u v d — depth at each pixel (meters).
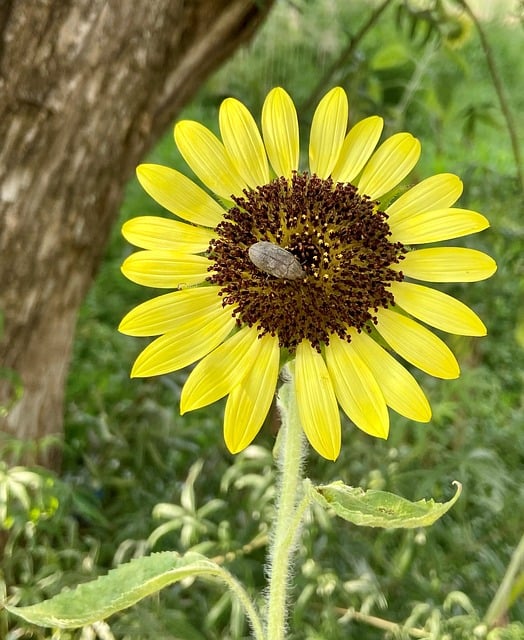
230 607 0.51
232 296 0.39
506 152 1.06
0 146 0.52
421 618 0.51
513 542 0.54
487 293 0.65
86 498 0.55
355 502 0.37
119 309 0.87
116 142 0.53
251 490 0.56
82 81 0.51
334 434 0.38
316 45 1.04
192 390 0.38
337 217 0.39
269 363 0.39
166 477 0.59
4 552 0.54
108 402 0.67
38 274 0.54
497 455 0.57
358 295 0.39
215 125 1.21
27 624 0.49
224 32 0.55
